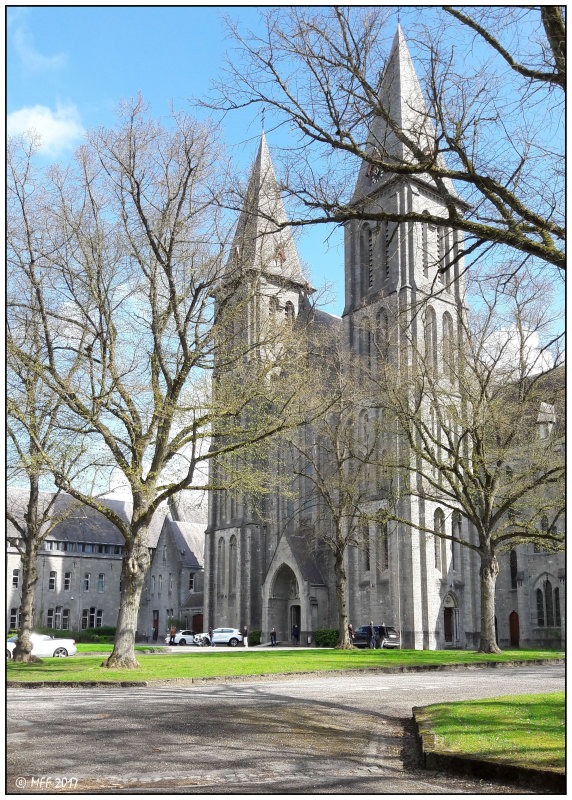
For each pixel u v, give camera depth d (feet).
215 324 94.43
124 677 79.87
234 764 37.22
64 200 93.25
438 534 137.39
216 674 84.48
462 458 134.62
